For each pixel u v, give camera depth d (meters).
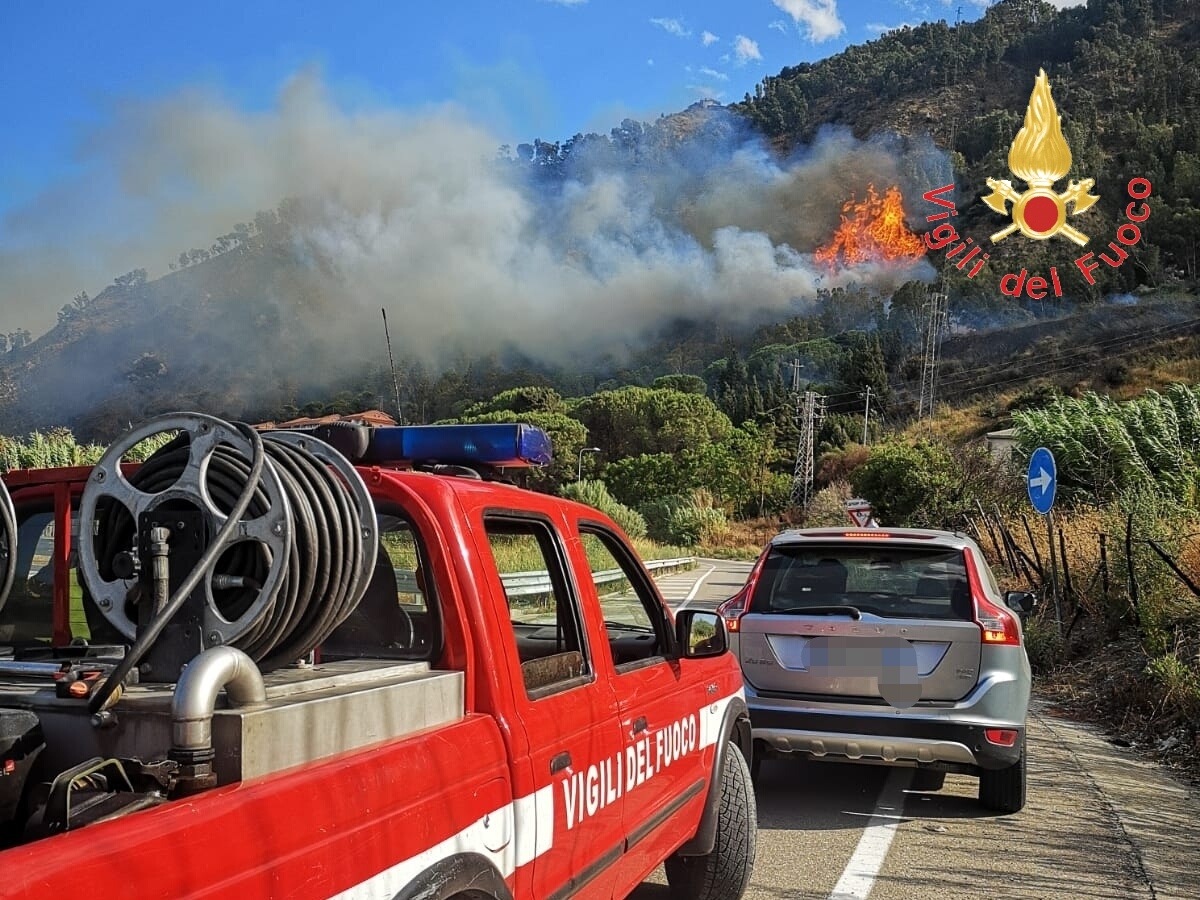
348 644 3.12
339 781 2.26
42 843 1.76
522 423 3.68
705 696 4.65
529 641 3.68
